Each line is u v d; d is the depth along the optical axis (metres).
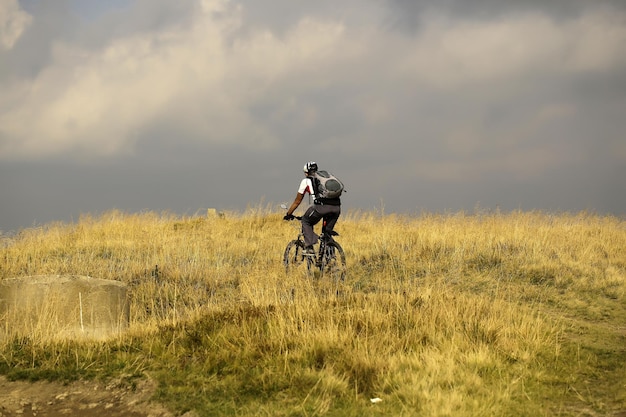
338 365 6.24
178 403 5.70
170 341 7.22
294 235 15.98
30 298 7.47
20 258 12.87
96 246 14.13
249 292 9.18
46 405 5.83
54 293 7.48
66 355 6.79
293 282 10.12
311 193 10.82
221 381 6.12
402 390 5.65
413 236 13.92
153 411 5.64
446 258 12.23
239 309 8.14
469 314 7.80
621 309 9.36
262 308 8.12
